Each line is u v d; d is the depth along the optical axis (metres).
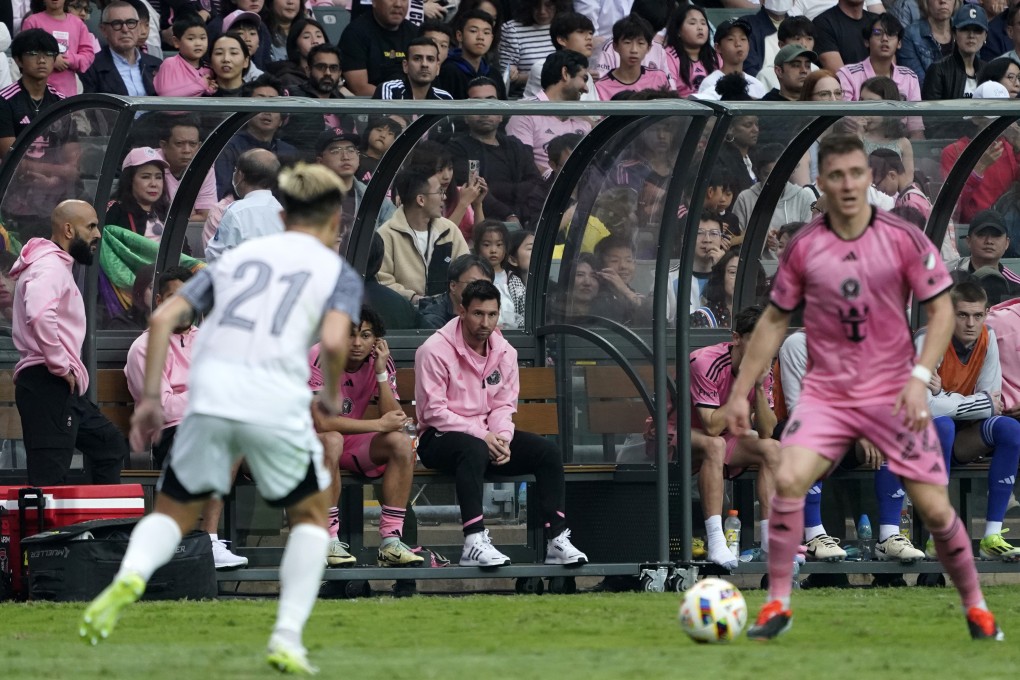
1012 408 34.41
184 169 32.66
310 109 29.69
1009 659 19.58
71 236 30.27
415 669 18.47
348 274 18.56
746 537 33.62
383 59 45.47
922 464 21.52
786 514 21.50
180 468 18.31
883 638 22.22
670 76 48.25
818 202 35.41
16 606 27.14
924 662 19.16
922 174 35.41
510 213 34.78
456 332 31.94
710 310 35.44
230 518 31.23
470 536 30.81
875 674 18.02
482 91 42.59
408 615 25.95
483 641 22.23
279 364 18.16
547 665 18.92
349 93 45.53
